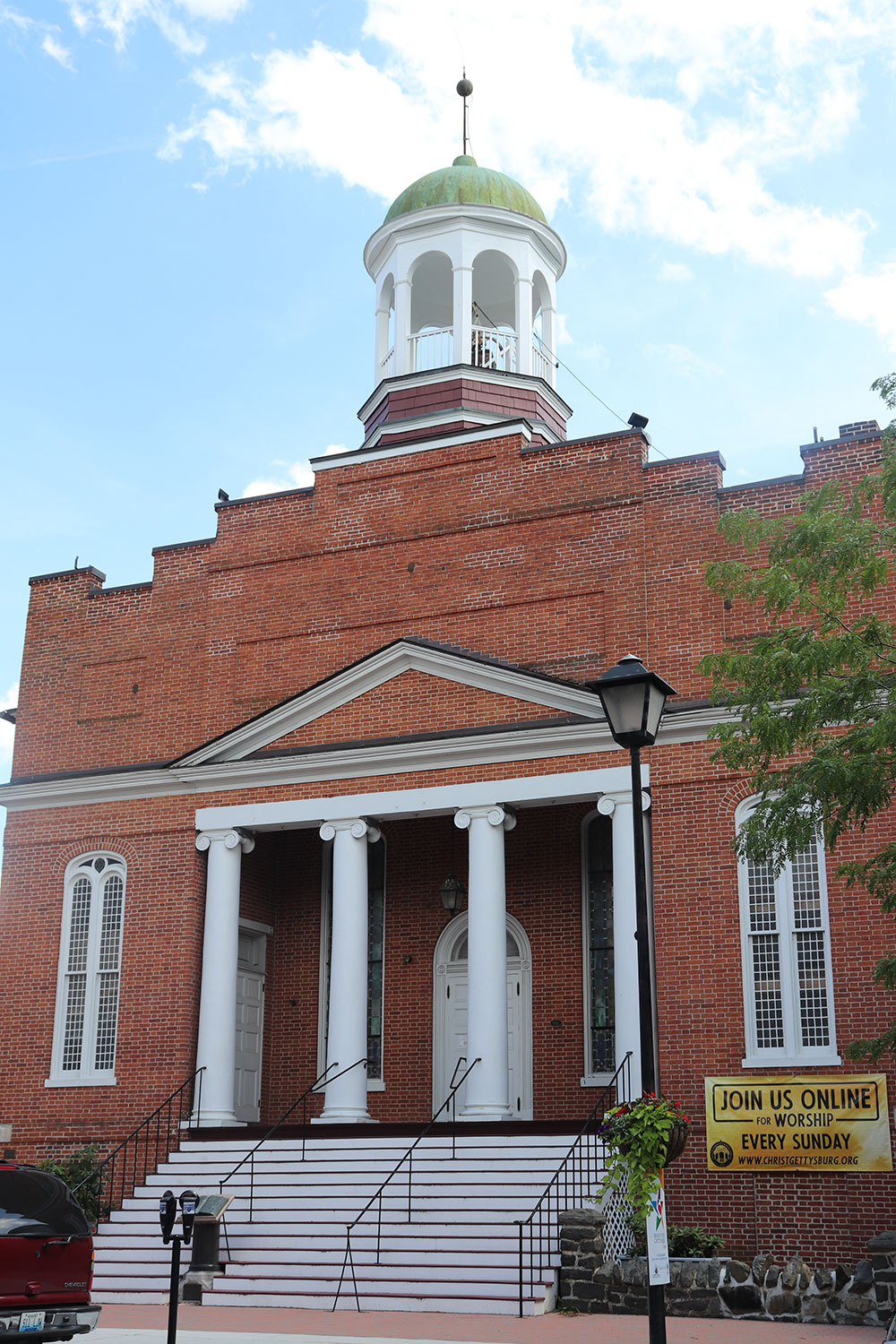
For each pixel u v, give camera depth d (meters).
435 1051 24.44
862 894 20.00
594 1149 19.31
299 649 25.77
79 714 27.23
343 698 24.25
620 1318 16.31
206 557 27.06
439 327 32.44
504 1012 21.56
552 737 22.14
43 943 25.64
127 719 26.78
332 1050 22.50
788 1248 19.08
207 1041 23.36
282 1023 25.81
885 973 16.20
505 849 24.75
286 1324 15.70
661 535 23.19
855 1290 16.11
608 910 23.86
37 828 26.31
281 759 24.02
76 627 27.83
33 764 27.27
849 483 22.17
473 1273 17.31
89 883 25.70
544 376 30.25
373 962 25.42
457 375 28.30
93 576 28.12
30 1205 13.27
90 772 25.78
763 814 16.22
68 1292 13.27
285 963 26.09
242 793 24.58
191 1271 18.27
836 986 19.83
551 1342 14.01
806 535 15.95
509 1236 17.84
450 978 24.78
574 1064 23.20
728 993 20.39
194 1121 22.94
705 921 20.78
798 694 17.31
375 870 25.92
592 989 23.64
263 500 26.88
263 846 26.34
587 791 21.92
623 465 23.81
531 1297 16.56
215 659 26.36
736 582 17.06
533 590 23.97
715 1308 16.53
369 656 23.84
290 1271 18.09
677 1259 16.89
